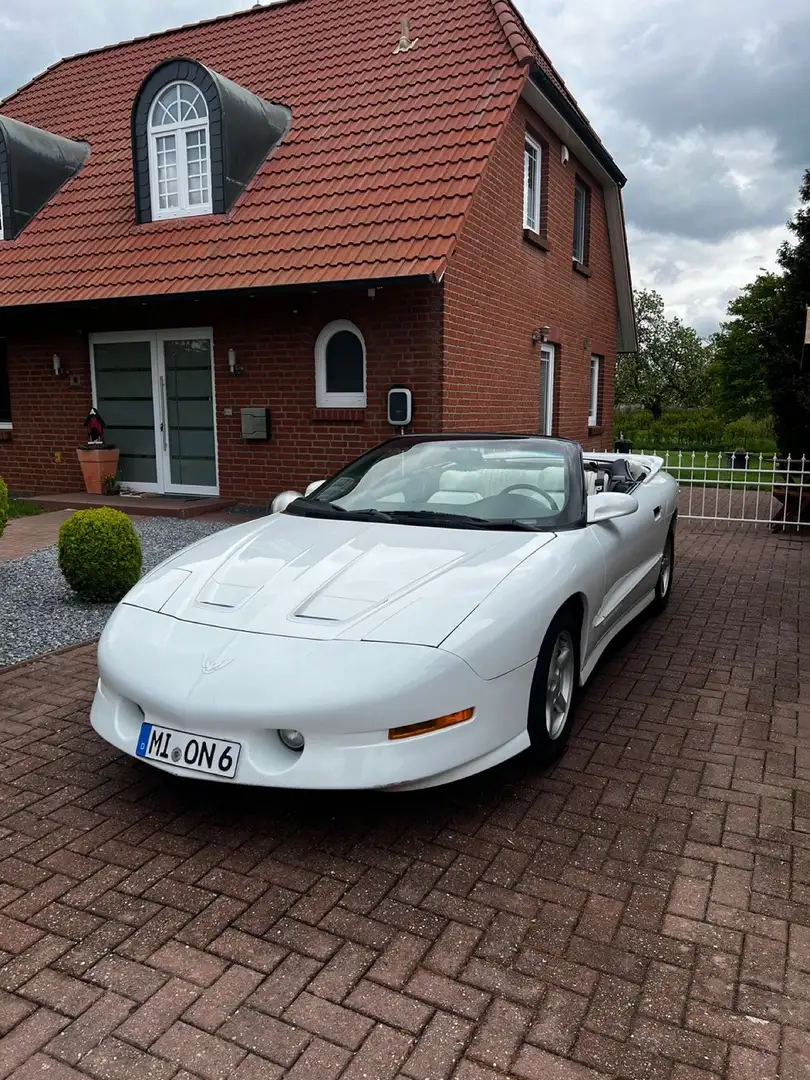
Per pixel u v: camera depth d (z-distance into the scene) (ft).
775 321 35.35
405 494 14.74
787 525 35.81
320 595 10.90
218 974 7.80
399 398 30.27
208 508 33.58
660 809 10.89
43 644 17.61
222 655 9.99
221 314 33.65
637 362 155.43
